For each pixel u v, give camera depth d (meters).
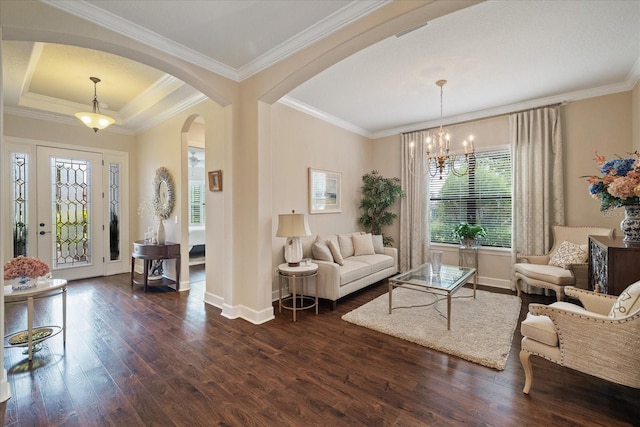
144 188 5.53
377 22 2.21
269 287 3.37
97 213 5.36
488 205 4.83
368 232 5.77
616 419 1.75
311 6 2.29
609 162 2.60
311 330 3.05
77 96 4.50
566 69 3.34
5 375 1.97
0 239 1.96
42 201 4.79
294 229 3.45
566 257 3.69
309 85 3.76
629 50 2.94
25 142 4.62
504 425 1.71
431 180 5.43
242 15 2.38
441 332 2.93
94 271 5.32
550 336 1.90
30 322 2.40
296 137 4.44
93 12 2.26
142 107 4.69
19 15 2.01
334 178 5.14
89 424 1.73
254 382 2.14
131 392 2.02
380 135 5.98
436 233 5.38
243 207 3.40
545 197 4.12
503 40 2.76
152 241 4.56
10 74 3.46
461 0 1.93
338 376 2.21
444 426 1.70
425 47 2.88
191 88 3.84
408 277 3.52
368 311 3.54
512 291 4.36
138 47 2.56
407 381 2.15
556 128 4.09
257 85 3.20
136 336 2.90
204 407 1.87
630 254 2.21
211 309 3.69
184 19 2.42
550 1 2.24
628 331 1.65
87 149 5.23
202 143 5.71
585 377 2.19
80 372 2.26
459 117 4.95
